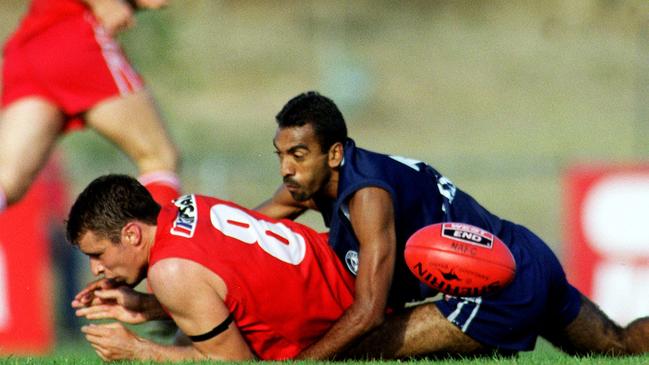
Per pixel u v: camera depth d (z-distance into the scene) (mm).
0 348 37000
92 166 53469
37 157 27062
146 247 20594
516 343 22656
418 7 99875
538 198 61156
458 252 20406
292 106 21406
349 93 84500
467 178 57250
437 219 22078
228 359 20484
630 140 74500
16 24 89125
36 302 39000
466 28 96562
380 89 85938
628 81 84062
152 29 55438
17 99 27047
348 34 95938
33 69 26875
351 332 20828
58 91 27000
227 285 20250
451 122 80562
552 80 85125
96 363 21266
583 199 39281
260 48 91562
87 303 21688
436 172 22891
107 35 27328
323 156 21375
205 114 76000
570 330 24000
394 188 21547
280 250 21141
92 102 27156
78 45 26938
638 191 38969
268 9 99000
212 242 20406
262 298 20672
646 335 24109
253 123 75625
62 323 42031
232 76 85125
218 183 51906
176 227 20484
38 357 23094
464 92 85688
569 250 39438
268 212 24203
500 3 99250
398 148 75750
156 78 56781
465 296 20953
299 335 21312
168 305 20219
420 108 83188
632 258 38812
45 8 27094
